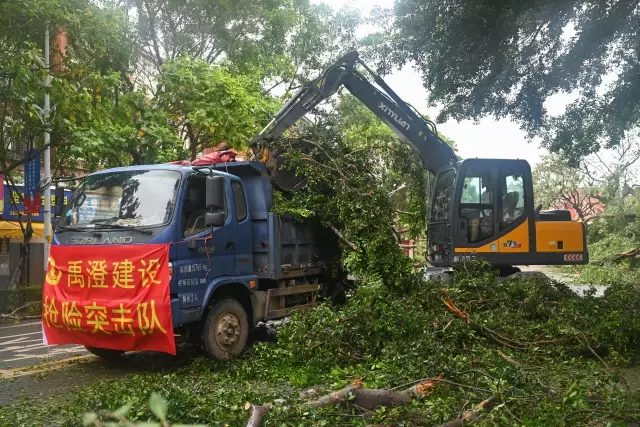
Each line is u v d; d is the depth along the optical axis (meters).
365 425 4.99
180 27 21.69
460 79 11.98
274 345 8.38
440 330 8.31
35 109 15.07
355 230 9.96
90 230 8.13
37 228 22.56
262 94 23.03
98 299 7.77
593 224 34.47
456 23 11.11
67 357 9.48
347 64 12.60
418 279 10.05
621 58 11.01
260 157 10.45
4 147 17.70
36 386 7.50
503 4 10.70
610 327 8.35
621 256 27.25
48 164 17.86
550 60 11.45
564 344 8.43
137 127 17.62
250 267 9.21
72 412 5.70
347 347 7.86
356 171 10.75
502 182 12.81
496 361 7.04
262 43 22.64
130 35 18.30
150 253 7.63
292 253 9.97
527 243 12.73
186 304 7.82
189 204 8.21
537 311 9.46
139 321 7.54
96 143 15.84
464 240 12.66
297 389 6.88
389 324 8.02
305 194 10.31
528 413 5.21
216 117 18.31
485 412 5.14
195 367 7.98
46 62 15.63
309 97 11.98
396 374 6.55
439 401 5.45
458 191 12.67
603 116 11.75
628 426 4.98
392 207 10.74
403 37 11.99
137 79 21.38
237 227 8.94
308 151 10.78
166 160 17.45
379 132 22.14
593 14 10.32
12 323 15.42
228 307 8.56
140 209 8.07
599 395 5.75
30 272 23.45
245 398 5.55
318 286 10.66
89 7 15.70
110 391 6.50
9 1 13.52
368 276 9.68
